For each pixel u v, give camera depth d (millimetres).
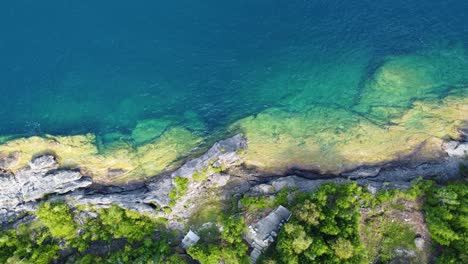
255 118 83250
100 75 94375
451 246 60625
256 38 97500
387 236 63812
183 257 67625
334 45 94062
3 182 73938
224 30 99438
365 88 85375
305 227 63125
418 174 71188
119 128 85438
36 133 83688
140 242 70938
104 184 76750
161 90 91688
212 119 85688
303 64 91938
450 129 75562
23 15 104125
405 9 97562
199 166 73062
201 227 71438
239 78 91750
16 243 70188
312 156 76312
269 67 92500
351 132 78250
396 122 78500
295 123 81375
